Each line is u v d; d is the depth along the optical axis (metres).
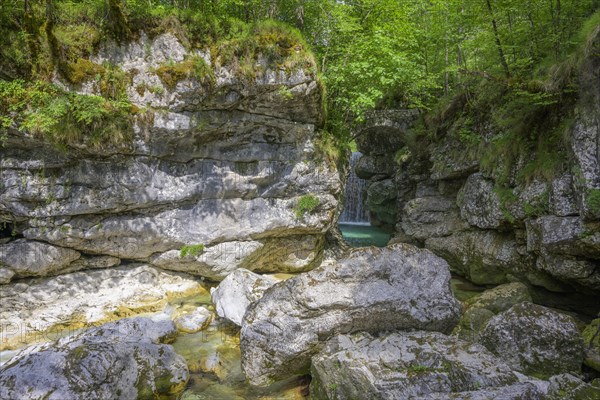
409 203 14.53
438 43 13.91
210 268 9.66
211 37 8.28
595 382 5.21
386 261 6.79
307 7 11.40
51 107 6.89
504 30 10.65
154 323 7.36
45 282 8.16
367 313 6.33
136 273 9.16
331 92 11.75
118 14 7.57
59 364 5.07
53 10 7.31
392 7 13.05
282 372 6.32
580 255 7.85
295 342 6.20
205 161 9.23
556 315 6.38
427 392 4.90
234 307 8.00
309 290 6.36
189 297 9.48
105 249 8.69
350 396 5.18
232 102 8.58
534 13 10.13
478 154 11.34
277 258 10.94
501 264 10.20
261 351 6.27
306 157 10.18
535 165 9.02
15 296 7.77
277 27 8.73
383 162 20.41
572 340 6.06
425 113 14.57
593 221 7.38
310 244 11.01
